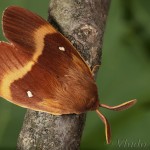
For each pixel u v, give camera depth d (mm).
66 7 233
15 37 211
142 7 331
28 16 214
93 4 235
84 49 228
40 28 214
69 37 229
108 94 321
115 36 326
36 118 223
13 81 211
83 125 224
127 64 325
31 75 211
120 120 314
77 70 212
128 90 321
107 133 211
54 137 221
